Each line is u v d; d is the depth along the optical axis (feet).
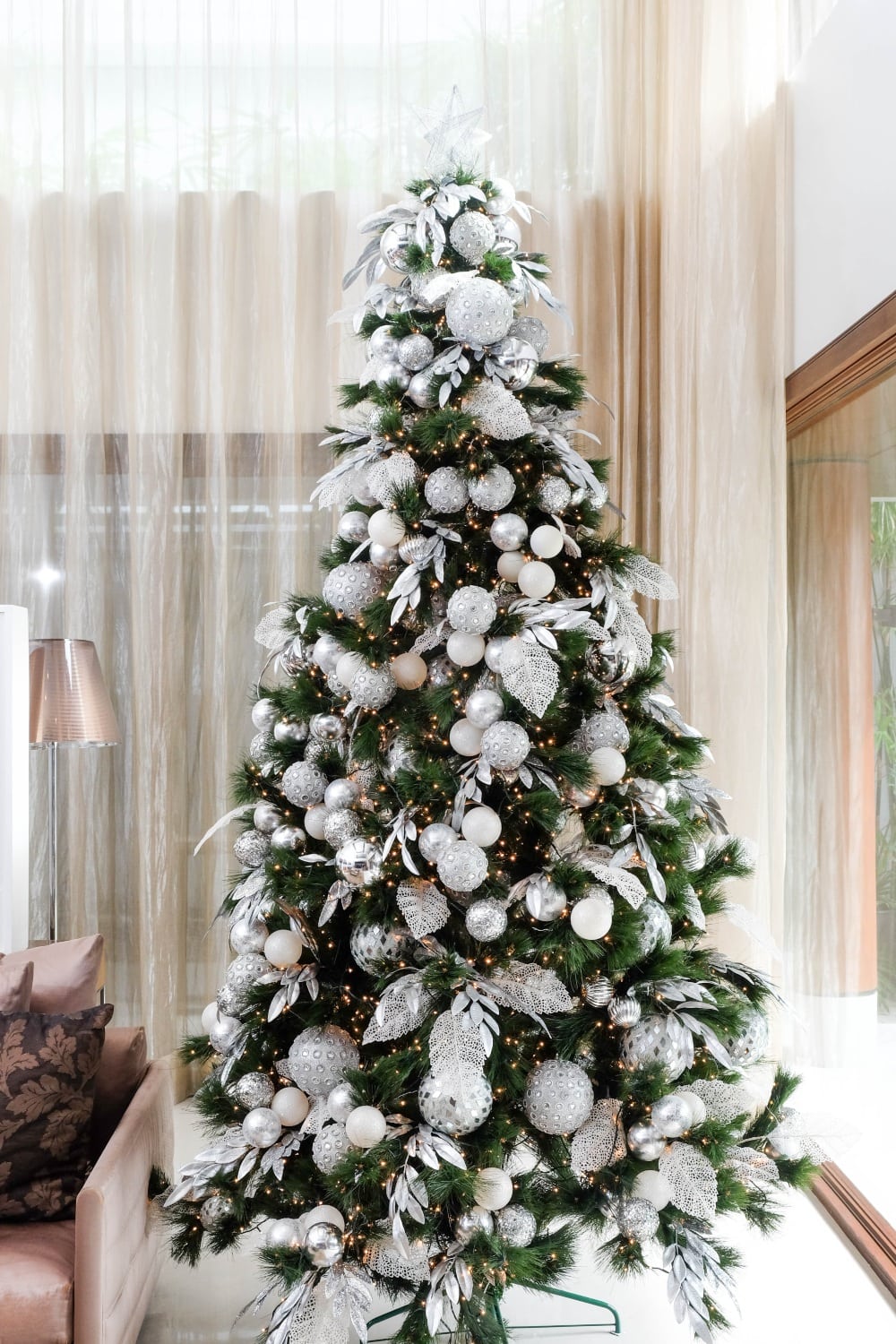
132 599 12.25
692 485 11.06
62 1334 5.71
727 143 10.62
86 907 12.30
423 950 6.39
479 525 6.68
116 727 11.88
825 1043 9.55
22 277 12.29
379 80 12.14
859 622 8.85
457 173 6.88
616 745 6.49
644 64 12.06
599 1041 6.46
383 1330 7.34
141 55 12.26
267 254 12.26
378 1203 5.96
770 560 10.61
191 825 12.41
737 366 10.58
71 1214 6.47
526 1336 7.36
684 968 6.42
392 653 6.70
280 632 7.64
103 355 12.38
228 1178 6.49
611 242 12.02
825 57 9.43
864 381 8.74
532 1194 6.13
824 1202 9.27
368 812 6.57
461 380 6.46
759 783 10.57
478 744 6.33
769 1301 7.79
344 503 7.73
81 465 12.21
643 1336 7.37
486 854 6.31
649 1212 5.87
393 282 11.82
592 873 6.23
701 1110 6.12
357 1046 6.59
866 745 8.69
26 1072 6.48
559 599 6.82
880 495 8.43
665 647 7.51
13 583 12.39
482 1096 5.74
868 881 8.61
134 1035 7.63
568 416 7.11
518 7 12.21
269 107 12.23
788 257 10.47
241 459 12.45
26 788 9.39
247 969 6.74
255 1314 7.55
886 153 8.05
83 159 12.18
